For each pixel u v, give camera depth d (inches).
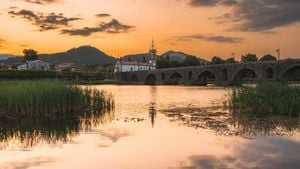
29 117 1571.1
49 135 1138.0
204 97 2957.7
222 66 5940.0
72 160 804.0
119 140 1029.8
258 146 905.5
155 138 1050.7
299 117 1418.6
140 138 1056.2
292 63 4515.3
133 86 5944.9
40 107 1649.9
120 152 872.9
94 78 7864.2
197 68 6624.0
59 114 1680.6
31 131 1224.2
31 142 1018.7
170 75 7455.7
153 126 1302.9
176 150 880.9
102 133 1162.0
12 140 1054.4
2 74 5772.6
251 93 1696.6
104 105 2057.1
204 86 5802.2
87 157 827.4
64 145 968.3
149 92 3853.3
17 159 817.5
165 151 872.3
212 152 850.1
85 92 1989.4
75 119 1524.4
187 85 6486.2
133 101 2551.7
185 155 826.8
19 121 1461.6
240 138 1018.1
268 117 1448.1
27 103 1590.8
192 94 3422.7
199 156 814.5
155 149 898.1
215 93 3580.2
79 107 1846.7
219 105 2174.0
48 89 1724.9
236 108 1753.2
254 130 1155.3
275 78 4751.5
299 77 4953.3
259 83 1847.9
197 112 1772.9
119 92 3848.4
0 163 782.5
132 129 1238.3
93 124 1376.7
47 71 6565.0
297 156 795.4
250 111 1635.1
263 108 1598.2
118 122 1428.4
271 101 1588.3
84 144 978.7
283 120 1358.3
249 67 5280.5
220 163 748.0
